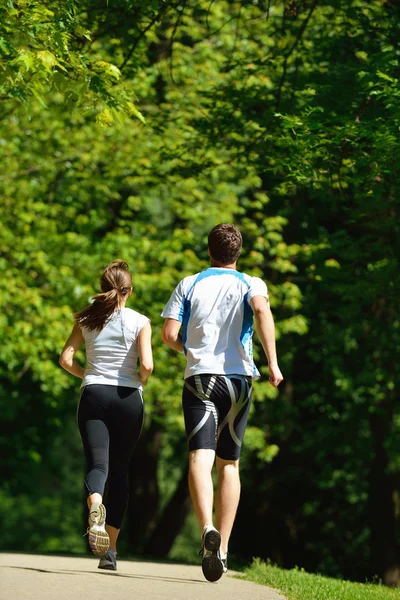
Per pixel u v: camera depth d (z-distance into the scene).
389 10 28.19
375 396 44.00
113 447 15.02
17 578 12.80
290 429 49.66
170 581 14.66
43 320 39.31
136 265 40.94
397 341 43.47
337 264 34.00
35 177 42.69
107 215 44.34
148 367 14.72
